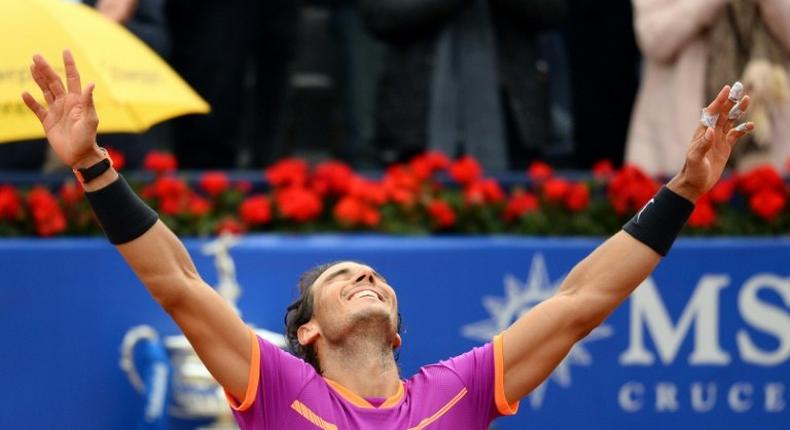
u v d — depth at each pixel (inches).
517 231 997.8
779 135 1043.3
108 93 807.1
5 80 800.3
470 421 588.4
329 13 1256.2
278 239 944.9
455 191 1006.4
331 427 573.6
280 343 861.8
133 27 1044.5
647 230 599.2
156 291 573.0
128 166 1051.3
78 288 921.5
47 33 818.2
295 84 1254.9
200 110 848.9
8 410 919.7
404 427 578.6
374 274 614.2
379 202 989.8
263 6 1154.0
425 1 1037.8
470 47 1055.6
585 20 1180.5
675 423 956.0
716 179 596.4
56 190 1014.4
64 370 920.9
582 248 949.2
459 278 941.8
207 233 974.4
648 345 954.7
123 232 572.1
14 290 920.3
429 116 1052.5
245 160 1201.4
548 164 1248.2
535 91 1080.2
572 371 948.0
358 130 1228.5
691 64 1033.5
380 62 1226.6
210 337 575.2
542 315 598.5
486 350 597.9
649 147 1048.2
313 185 997.2
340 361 594.9
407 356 935.7
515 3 1054.4
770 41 1026.7
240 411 577.6
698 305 959.6
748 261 964.0
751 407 962.7
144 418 898.7
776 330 965.2
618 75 1183.6
